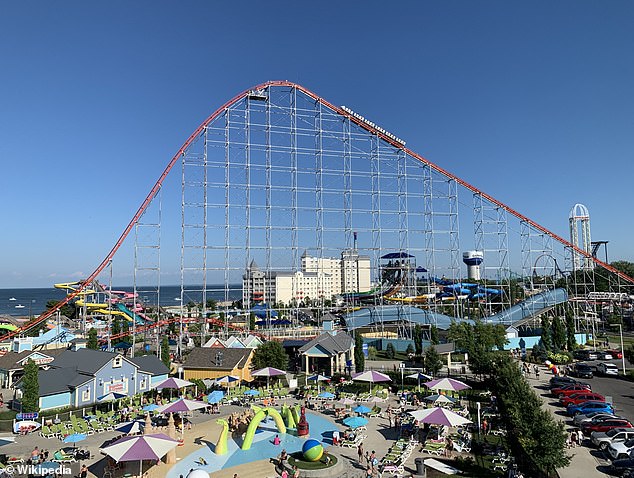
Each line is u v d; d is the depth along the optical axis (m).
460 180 97.44
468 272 179.12
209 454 38.28
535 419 30.91
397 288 116.75
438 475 32.91
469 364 66.50
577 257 115.75
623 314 137.00
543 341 85.62
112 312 129.25
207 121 84.56
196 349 71.00
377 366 77.62
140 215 84.06
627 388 61.06
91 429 44.91
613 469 33.41
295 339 96.12
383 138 93.25
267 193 87.50
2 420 47.91
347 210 91.69
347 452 38.44
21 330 96.56
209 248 85.75
